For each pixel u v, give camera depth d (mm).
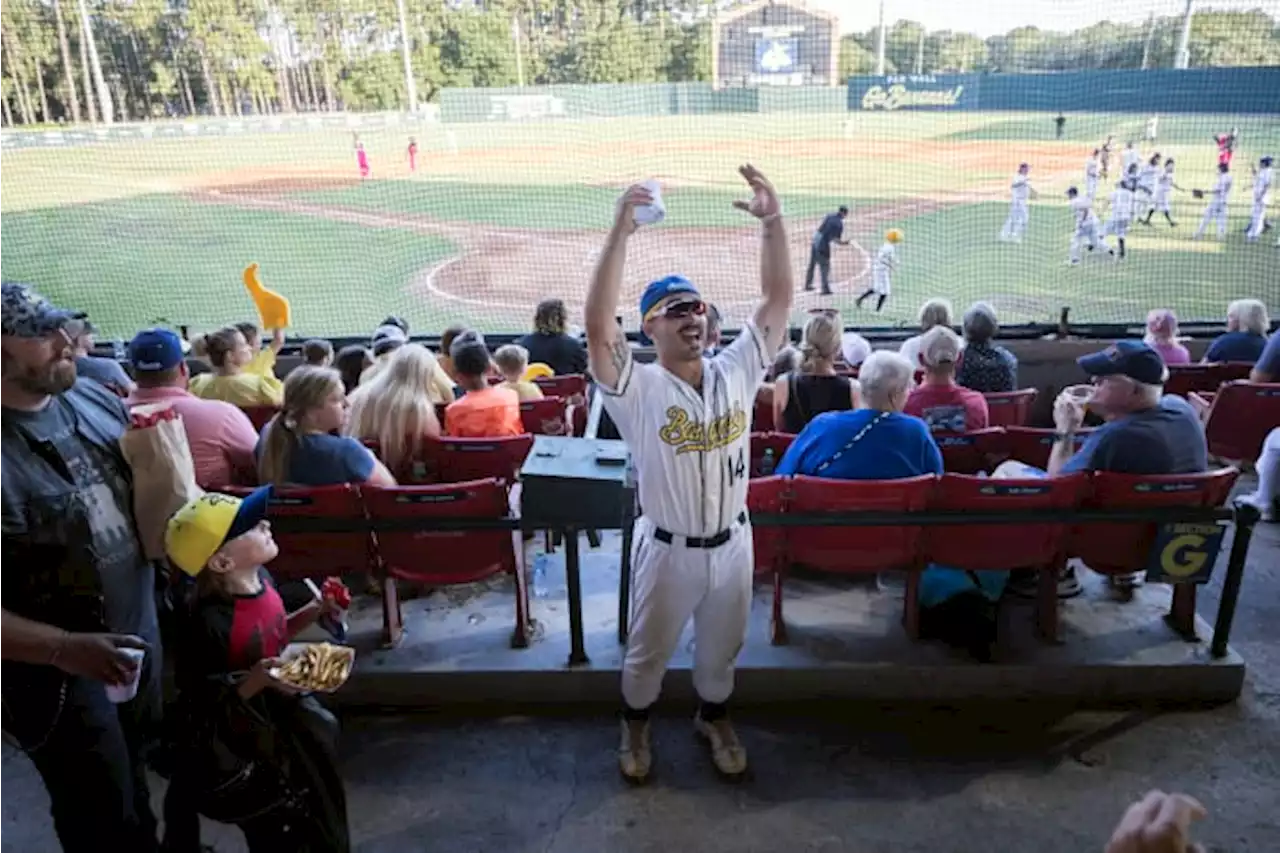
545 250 16844
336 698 3748
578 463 3592
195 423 4059
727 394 2900
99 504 2447
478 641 3908
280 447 3748
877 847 3031
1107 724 3594
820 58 30875
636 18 31047
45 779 2516
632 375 2826
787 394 4613
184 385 4348
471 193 23234
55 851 3109
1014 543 3670
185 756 2389
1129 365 3717
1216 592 4469
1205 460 3865
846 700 3748
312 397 3732
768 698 3756
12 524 2295
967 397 4754
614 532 4918
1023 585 4195
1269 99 22109
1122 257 14688
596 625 4027
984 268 14273
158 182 25828
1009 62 28516
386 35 31828
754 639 3883
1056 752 3451
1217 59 22500
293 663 2320
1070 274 13883
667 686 3707
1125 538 3691
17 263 17078
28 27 30688
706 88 28969
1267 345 5723
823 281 13008
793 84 30828
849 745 3510
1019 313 12016
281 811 2451
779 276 3006
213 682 2355
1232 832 3072
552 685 3734
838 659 3746
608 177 24547
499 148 29141
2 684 2381
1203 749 3449
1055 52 27609
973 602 3729
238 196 23609
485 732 3609
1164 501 3588
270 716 2395
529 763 3443
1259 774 3322
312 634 3539
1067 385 7336
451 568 3775
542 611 4145
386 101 32594
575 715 3697
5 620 2262
